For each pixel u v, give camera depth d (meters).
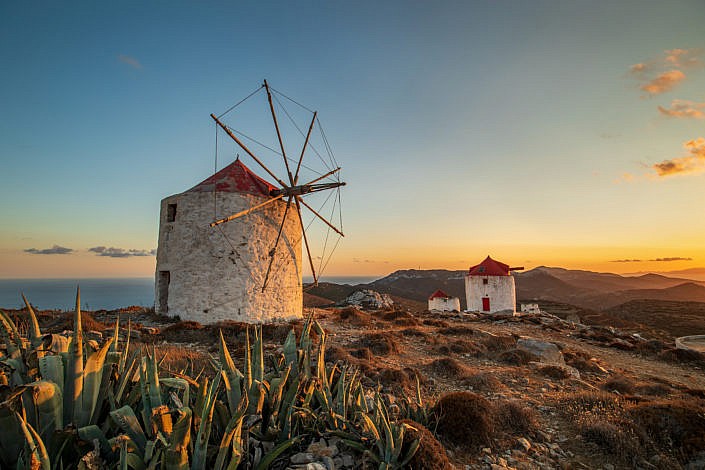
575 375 11.68
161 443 3.23
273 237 20.41
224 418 4.08
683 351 16.55
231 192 19.19
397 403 7.01
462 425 6.04
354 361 10.26
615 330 24.50
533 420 7.01
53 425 3.20
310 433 4.71
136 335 13.15
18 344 3.89
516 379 10.66
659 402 7.42
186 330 14.12
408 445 4.84
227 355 4.74
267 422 4.71
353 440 4.68
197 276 18.38
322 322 19.89
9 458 2.99
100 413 3.80
